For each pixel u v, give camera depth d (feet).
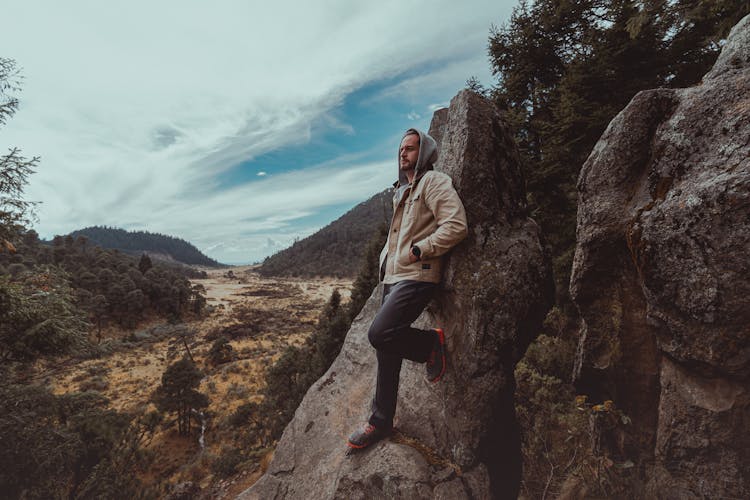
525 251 6.91
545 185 22.81
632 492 8.40
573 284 9.04
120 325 223.92
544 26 25.57
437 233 6.06
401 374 8.89
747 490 5.90
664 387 7.23
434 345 6.89
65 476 27.78
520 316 6.64
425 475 6.41
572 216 21.59
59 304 24.72
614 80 20.72
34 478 24.68
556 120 23.56
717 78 6.49
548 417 13.17
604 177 8.05
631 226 7.13
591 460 9.96
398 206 7.13
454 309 6.99
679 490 7.01
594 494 8.99
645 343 7.89
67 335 24.36
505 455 7.74
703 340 6.02
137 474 59.72
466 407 6.68
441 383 7.39
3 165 21.56
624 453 8.77
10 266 170.91
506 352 6.64
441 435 7.15
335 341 64.03
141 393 119.03
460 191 6.93
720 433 6.18
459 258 6.84
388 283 6.77
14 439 24.39
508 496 7.95
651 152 7.33
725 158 5.73
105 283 235.61
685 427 6.77
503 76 28.99
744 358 5.52
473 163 7.02
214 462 63.10
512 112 24.67
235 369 143.33
